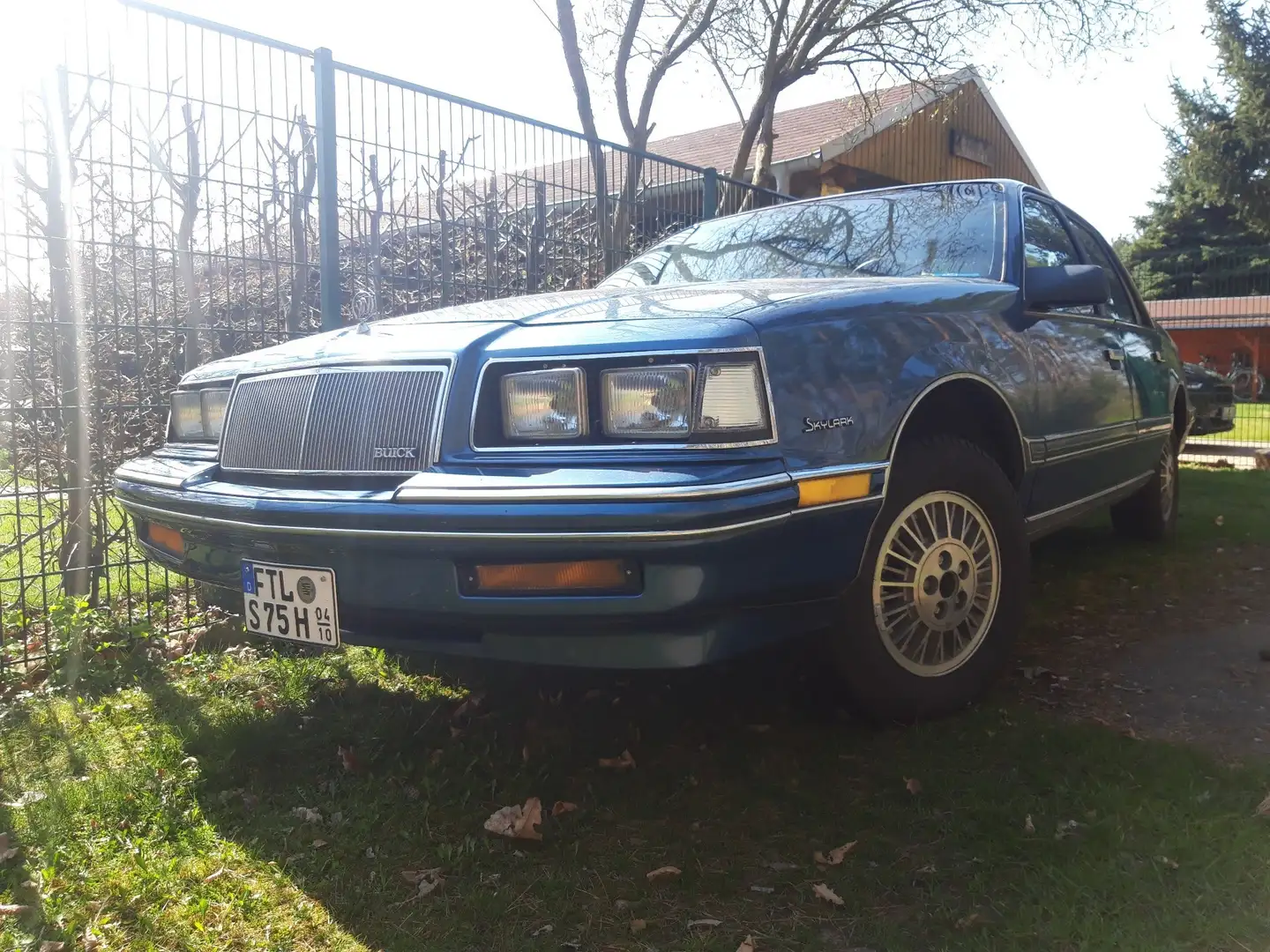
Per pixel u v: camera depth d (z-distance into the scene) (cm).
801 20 964
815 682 276
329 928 195
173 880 211
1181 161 2928
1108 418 384
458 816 239
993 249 339
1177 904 190
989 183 371
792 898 201
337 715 304
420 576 225
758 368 221
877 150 1703
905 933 187
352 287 451
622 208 598
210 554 276
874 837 224
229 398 280
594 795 246
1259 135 2602
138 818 240
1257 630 369
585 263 568
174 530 286
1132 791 238
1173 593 428
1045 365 329
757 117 982
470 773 260
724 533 206
